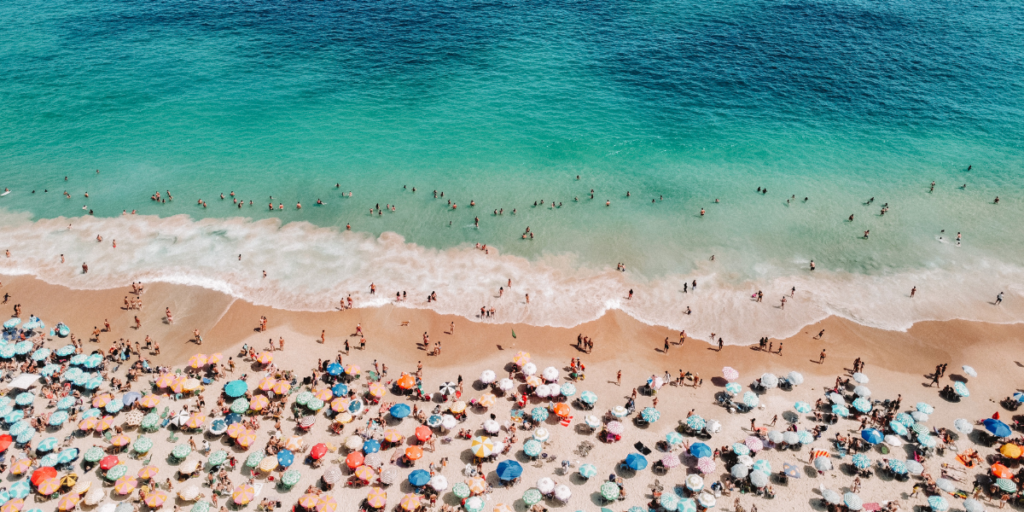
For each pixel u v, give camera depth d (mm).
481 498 36375
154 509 35375
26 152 75750
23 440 38312
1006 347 49594
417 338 50250
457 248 61656
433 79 93688
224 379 45188
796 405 42500
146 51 101438
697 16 112750
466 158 76250
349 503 36219
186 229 63406
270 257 59562
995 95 88562
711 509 36594
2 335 48344
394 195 69688
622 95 89250
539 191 70688
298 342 49344
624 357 48594
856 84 91562
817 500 37312
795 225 65625
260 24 112062
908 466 37875
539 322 52250
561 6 118500
